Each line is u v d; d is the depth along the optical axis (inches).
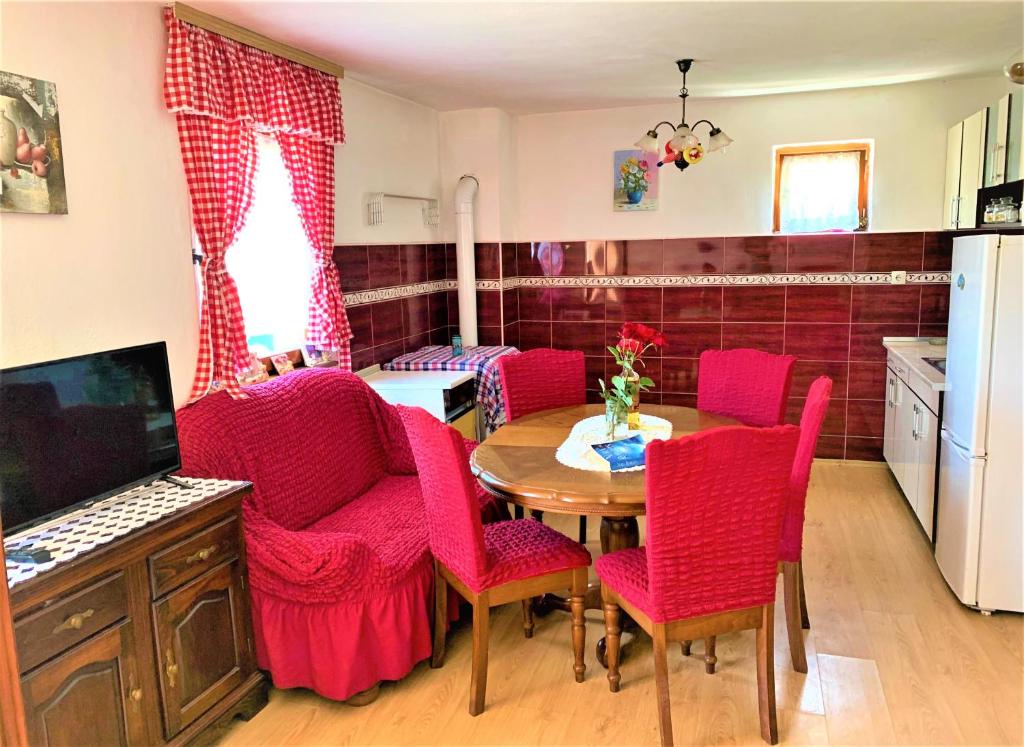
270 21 114.5
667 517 80.2
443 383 155.2
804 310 196.9
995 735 88.4
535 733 91.4
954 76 171.6
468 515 91.6
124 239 99.5
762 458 81.1
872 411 195.0
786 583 101.3
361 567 95.8
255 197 134.8
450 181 203.0
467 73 154.1
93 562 71.6
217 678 89.9
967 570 115.5
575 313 216.2
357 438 133.8
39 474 76.0
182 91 105.1
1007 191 140.8
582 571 100.2
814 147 191.3
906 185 186.1
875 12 118.7
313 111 135.3
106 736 74.7
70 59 90.5
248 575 96.2
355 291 160.6
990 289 107.7
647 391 213.2
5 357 83.6
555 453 108.9
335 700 98.2
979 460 112.0
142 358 88.6
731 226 199.6
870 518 159.6
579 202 210.8
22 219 85.0
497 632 116.6
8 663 34.3
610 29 124.6
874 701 95.5
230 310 117.8
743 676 102.9
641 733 90.7
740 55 144.9
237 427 108.5
